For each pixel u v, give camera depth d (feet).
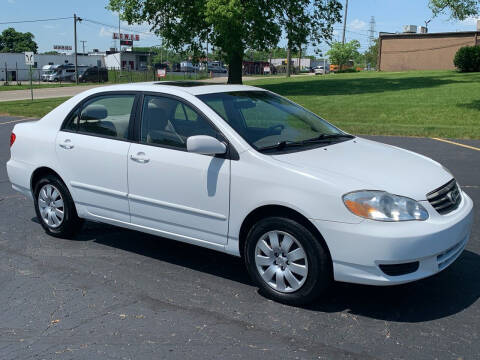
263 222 13.29
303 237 12.66
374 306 13.16
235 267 15.97
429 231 11.97
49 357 10.98
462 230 12.91
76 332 12.02
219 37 90.02
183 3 97.14
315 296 12.88
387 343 11.37
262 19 90.33
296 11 94.94
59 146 17.69
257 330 12.01
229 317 12.66
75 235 18.79
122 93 16.71
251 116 15.49
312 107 67.77
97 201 16.90
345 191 12.19
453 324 12.19
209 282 14.83
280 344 11.38
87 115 17.42
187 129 14.94
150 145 15.52
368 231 11.88
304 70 342.44
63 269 15.81
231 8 81.10
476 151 35.01
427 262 12.16
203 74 232.73
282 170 13.00
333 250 12.30
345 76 140.46
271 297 13.52
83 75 183.62
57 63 227.20
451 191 13.55
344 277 12.37
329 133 16.34
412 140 40.78
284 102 17.62
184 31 100.17
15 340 11.70
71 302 13.57
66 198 17.90
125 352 11.14
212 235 14.44
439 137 42.42
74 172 17.35
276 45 98.53
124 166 15.93
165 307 13.24
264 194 13.09
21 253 17.20
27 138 18.76
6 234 19.15
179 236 15.21
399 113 59.41
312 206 12.42
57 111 18.39
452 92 76.33
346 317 12.59
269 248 13.35
